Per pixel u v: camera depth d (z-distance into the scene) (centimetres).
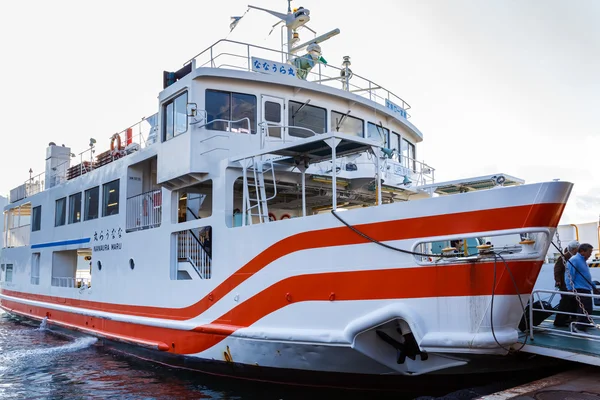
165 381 909
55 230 1559
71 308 1382
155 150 1065
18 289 1841
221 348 838
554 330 711
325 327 699
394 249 642
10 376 976
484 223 583
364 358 681
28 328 1630
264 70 1032
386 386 704
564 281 781
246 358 800
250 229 812
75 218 1457
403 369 679
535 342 644
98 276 1264
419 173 1198
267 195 1048
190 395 819
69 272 1594
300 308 729
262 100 1006
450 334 595
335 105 1098
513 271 569
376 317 644
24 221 2070
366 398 719
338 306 688
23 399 827
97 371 999
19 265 1858
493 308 575
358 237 675
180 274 998
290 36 1282
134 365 1043
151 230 1057
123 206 1180
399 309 630
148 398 809
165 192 1031
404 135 1281
